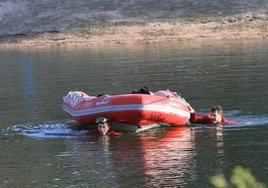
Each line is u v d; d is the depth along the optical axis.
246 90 44.78
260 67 57.69
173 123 34.12
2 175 26.23
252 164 25.77
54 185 24.38
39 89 52.53
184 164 26.31
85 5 123.75
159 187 23.33
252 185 13.02
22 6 128.12
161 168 25.84
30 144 31.89
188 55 75.19
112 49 90.88
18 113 41.16
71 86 53.12
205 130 33.09
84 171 26.09
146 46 92.56
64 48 97.31
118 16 116.19
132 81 53.88
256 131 31.92
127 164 26.80
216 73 55.53
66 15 119.56
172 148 29.31
